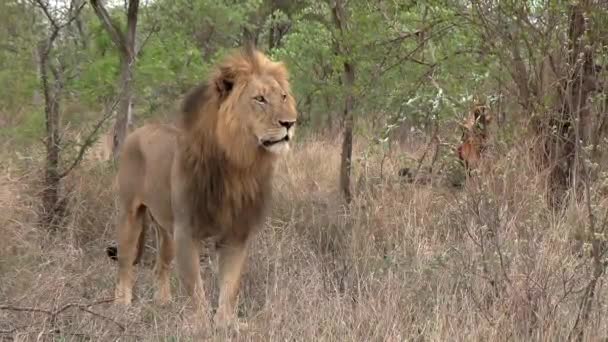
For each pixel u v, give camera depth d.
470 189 10.54
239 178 9.97
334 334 8.91
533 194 11.12
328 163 17.20
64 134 14.12
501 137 12.15
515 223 10.35
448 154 12.66
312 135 20.28
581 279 9.17
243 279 11.42
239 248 10.38
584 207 10.29
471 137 12.27
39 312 9.36
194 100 10.15
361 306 9.30
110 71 14.93
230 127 9.75
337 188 15.05
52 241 12.56
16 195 12.81
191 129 10.07
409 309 9.38
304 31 19.03
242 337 9.12
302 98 19.88
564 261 9.37
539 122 12.31
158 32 18.97
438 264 10.20
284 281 10.55
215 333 9.23
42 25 15.27
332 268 11.50
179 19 20.17
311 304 9.44
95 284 11.57
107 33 15.45
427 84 13.73
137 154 11.38
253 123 9.69
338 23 14.20
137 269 12.57
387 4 13.71
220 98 9.88
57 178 13.75
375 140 14.24
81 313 9.62
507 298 8.97
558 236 10.06
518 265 9.35
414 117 15.23
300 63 18.91
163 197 10.83
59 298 9.78
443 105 13.01
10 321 9.27
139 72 15.42
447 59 13.20
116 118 15.30
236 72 9.82
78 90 14.70
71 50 14.77
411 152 15.84
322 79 18.83
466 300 9.14
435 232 11.48
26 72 14.62
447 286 9.78
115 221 13.72
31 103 14.56
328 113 20.33
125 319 9.65
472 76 13.02
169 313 9.97
